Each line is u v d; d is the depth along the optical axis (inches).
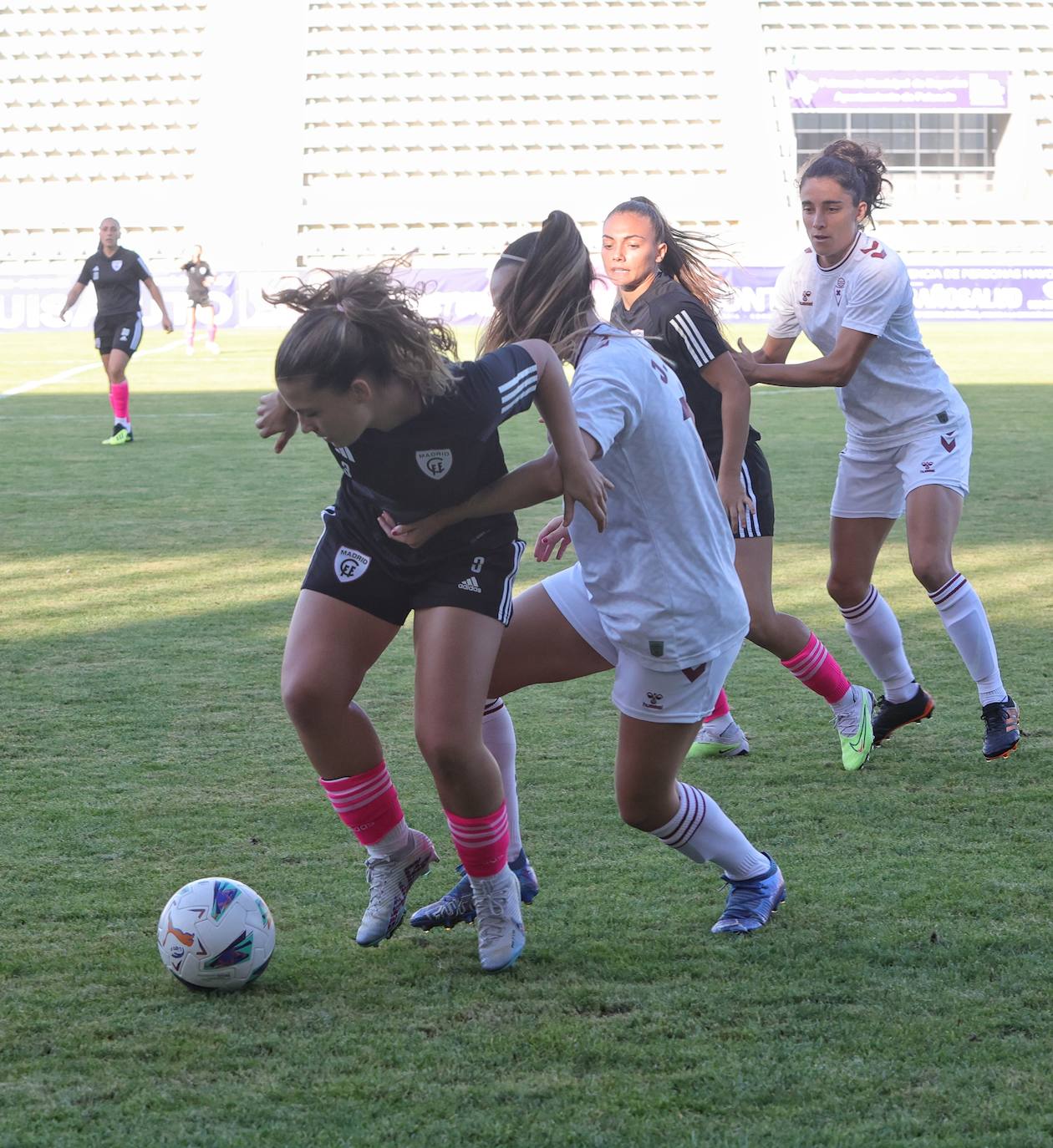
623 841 217.8
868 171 264.2
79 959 174.9
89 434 819.4
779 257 2032.5
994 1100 138.7
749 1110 137.3
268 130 2210.9
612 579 172.4
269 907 191.9
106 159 2210.9
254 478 643.5
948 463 267.7
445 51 2253.9
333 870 205.8
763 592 248.1
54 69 2235.5
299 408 150.2
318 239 2127.2
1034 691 301.7
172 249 2126.0
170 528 511.5
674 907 191.6
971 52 2257.6
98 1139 132.9
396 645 354.9
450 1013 160.4
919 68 2247.8
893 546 484.4
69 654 335.6
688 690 173.2
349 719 174.2
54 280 1883.6
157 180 2209.6
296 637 173.0
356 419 150.7
